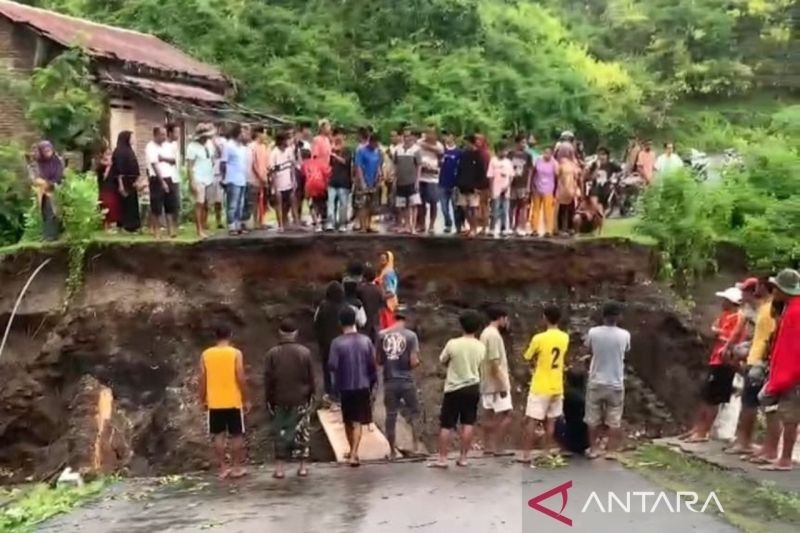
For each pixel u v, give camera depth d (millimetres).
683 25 45281
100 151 21922
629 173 25094
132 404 16625
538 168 19438
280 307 17812
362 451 13602
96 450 16047
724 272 20484
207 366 12125
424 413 17328
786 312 10648
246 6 36750
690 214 20406
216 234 18203
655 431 18672
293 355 11797
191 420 16531
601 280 19453
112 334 16922
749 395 11734
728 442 12953
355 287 14641
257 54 34812
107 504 11297
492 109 35250
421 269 18609
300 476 12055
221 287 17625
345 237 18297
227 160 17984
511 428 17984
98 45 24172
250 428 16859
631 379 18953
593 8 53875
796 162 24094
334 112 33000
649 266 19875
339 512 10211
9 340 16875
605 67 42562
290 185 18688
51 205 17562
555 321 12266
